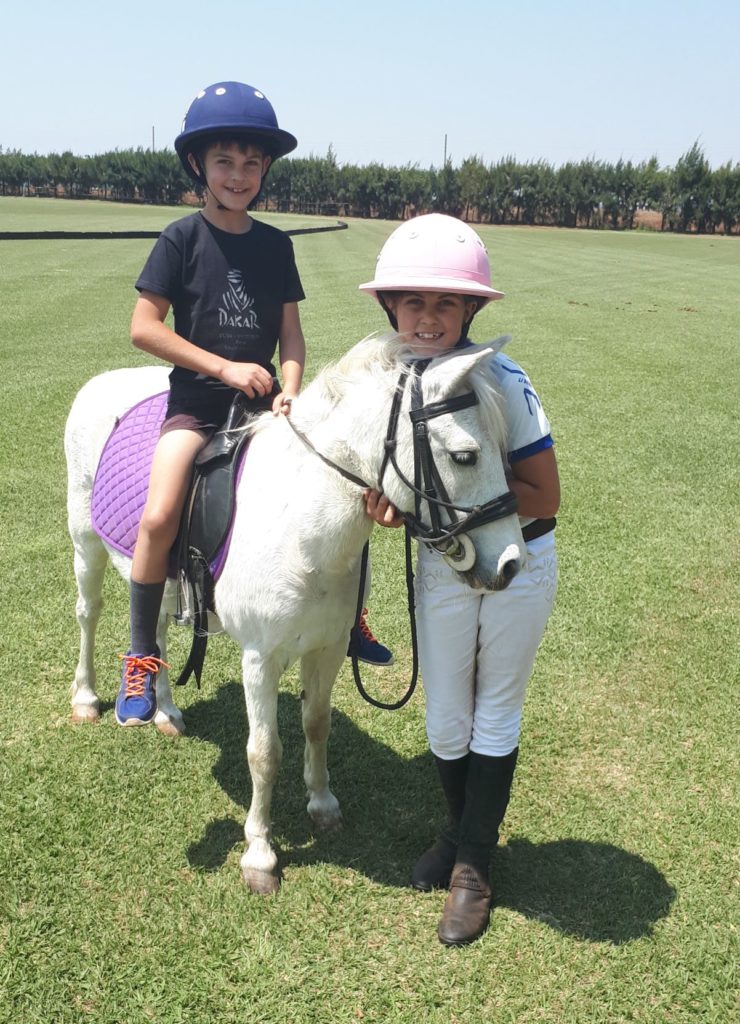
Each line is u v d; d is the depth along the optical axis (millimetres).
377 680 4129
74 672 4086
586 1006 2436
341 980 2508
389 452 2129
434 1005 2434
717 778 3430
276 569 2486
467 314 2369
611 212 64688
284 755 3594
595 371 10500
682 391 9578
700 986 2492
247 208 2955
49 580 4871
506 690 2629
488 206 67500
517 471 2414
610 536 5676
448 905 2713
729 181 57688
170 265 2816
